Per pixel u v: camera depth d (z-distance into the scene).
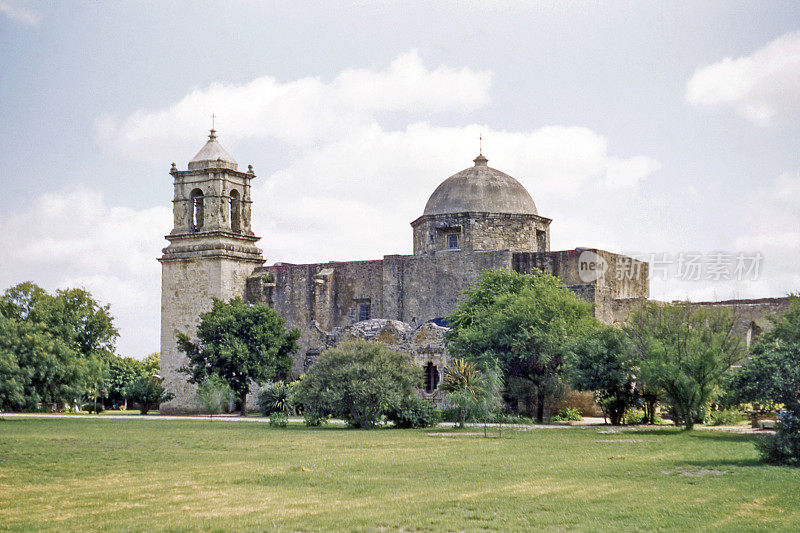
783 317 40.91
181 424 50.69
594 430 42.56
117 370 91.19
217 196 75.44
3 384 53.91
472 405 43.88
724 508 18.44
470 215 71.25
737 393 29.31
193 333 73.81
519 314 50.75
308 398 47.09
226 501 19.70
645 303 54.97
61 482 22.84
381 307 73.88
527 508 18.61
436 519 17.44
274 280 76.50
